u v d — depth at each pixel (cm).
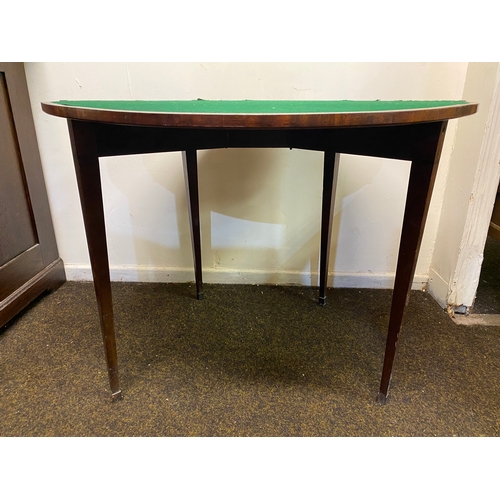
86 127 59
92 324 107
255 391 83
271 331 105
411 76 105
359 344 100
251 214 123
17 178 108
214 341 100
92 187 62
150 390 83
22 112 108
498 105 95
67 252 130
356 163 115
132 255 130
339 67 104
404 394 82
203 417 76
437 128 58
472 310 118
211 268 132
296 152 115
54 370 88
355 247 126
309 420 75
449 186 114
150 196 122
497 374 89
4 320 102
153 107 62
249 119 48
